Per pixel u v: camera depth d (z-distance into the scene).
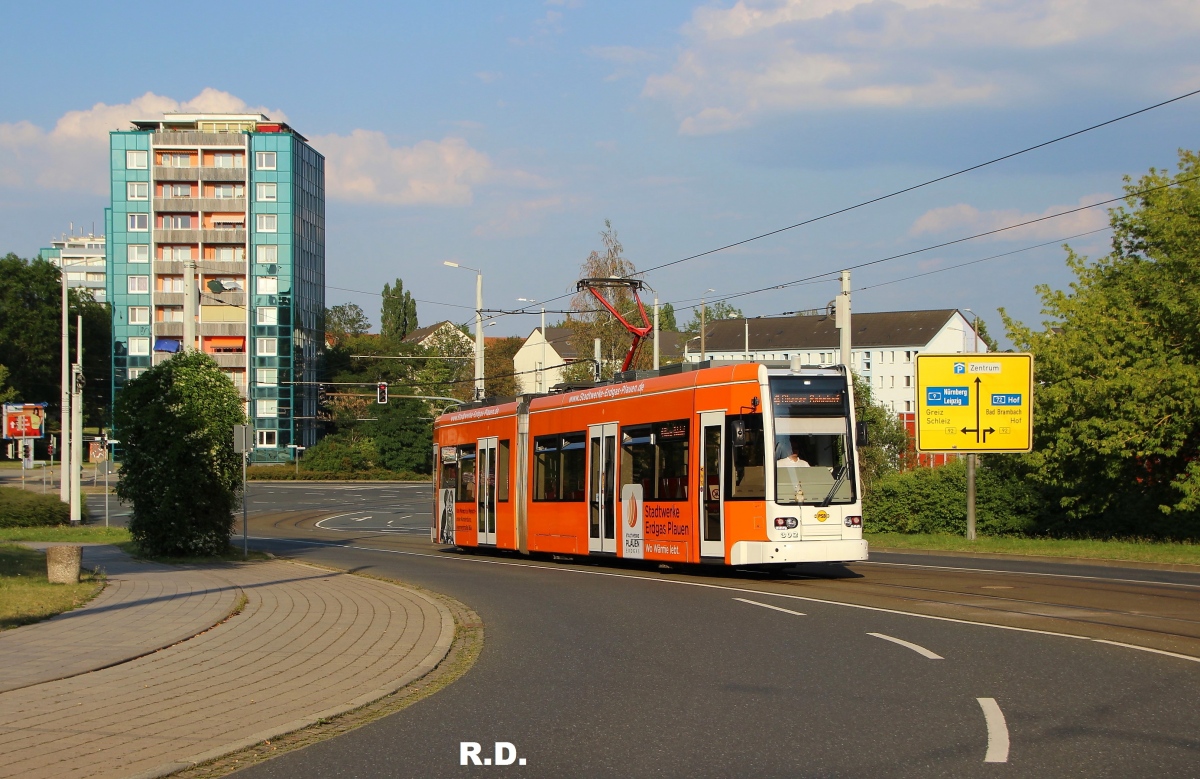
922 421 28.80
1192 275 29.66
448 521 29.02
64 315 47.66
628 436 20.91
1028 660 10.07
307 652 11.16
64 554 17.25
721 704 8.45
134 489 24.20
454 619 14.02
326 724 8.10
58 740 7.42
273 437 93.19
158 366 24.64
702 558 18.56
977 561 23.52
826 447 18.22
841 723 7.70
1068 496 31.58
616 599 15.97
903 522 36.00
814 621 13.05
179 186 93.31
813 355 110.38
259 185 93.94
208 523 24.61
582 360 63.28
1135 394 28.55
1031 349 31.55
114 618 13.48
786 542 17.64
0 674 9.77
